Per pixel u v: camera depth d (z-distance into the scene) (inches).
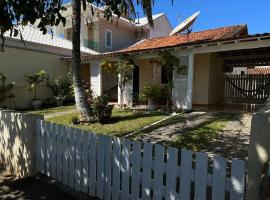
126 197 129.6
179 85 457.7
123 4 173.3
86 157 149.3
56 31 831.7
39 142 183.2
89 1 161.2
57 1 137.6
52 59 648.4
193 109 450.0
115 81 697.6
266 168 88.2
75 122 359.6
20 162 195.5
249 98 547.2
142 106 513.3
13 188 162.6
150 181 119.7
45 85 625.9
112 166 135.9
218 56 546.6
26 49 585.3
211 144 234.7
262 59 583.5
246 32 602.9
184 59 450.0
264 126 90.4
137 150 124.6
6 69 545.3
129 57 494.9
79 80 361.1
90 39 824.3
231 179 96.6
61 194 152.7
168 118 377.1
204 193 103.1
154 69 589.3
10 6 121.3
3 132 212.8
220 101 576.4
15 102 561.3
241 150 214.5
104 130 312.8
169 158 113.2
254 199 91.9
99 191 142.7
